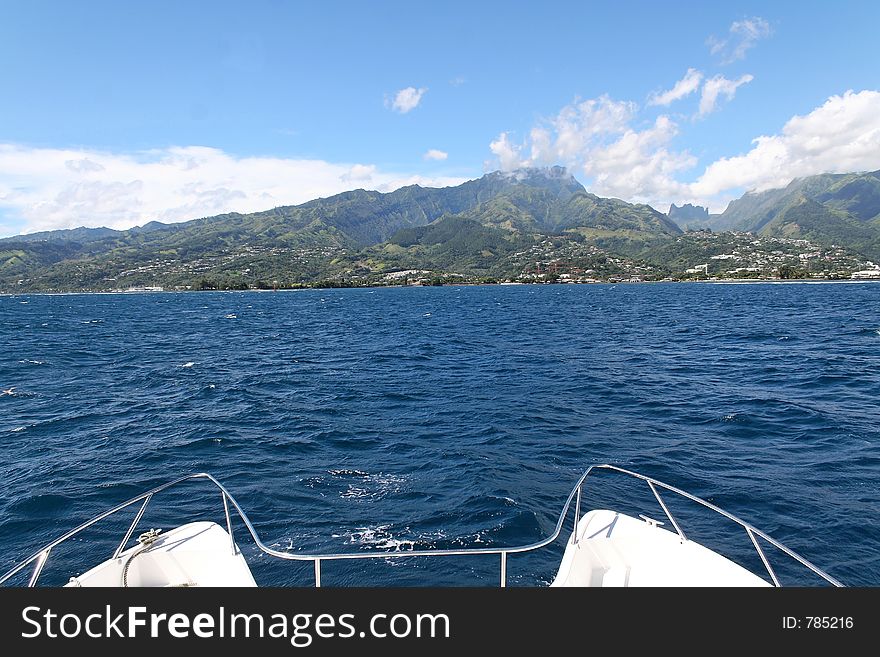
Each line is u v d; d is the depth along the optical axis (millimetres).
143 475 15172
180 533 7621
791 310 76625
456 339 49406
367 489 13773
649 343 43906
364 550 10555
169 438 18750
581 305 102938
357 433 19047
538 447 17219
